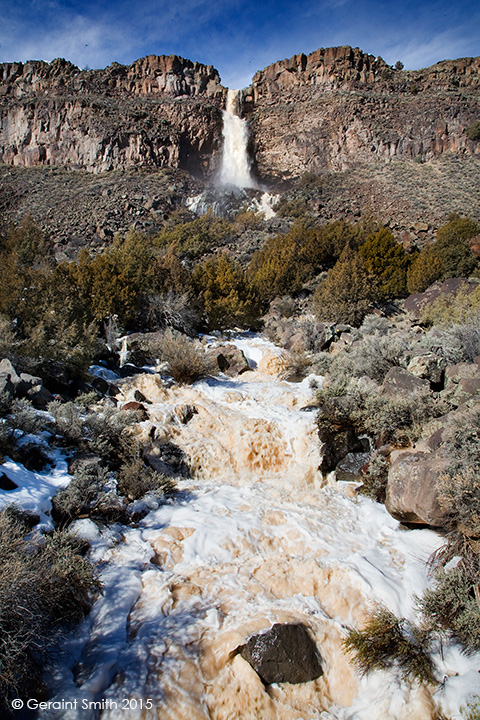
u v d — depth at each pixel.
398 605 5.03
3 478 5.60
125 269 16.67
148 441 8.46
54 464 6.62
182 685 4.20
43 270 12.52
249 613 4.93
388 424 8.23
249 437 9.02
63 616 4.53
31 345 9.39
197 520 6.59
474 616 4.41
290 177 57.72
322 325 16.08
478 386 8.07
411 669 4.35
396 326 17.34
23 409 7.23
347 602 5.13
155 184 48.12
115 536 6.01
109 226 39.09
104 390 10.41
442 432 6.78
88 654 4.43
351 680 4.45
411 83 62.28
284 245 29.36
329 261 28.64
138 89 62.59
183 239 37.03
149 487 7.16
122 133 51.91
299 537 6.28
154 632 4.68
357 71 62.38
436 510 5.50
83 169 52.16
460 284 19.44
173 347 12.22
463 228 27.36
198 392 11.41
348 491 7.70
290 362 13.55
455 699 4.06
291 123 60.34
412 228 35.72
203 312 18.31
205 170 58.22
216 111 59.84
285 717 4.16
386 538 6.29
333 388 9.77
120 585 5.25
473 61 63.66
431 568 5.38
